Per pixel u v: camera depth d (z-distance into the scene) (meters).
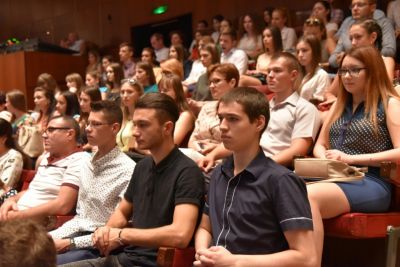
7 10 9.20
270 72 2.23
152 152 1.71
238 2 6.06
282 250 1.36
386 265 1.68
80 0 7.97
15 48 6.63
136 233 1.60
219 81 2.64
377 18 3.20
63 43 7.64
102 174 2.00
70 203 2.19
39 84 4.80
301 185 1.35
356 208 1.67
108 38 7.68
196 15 6.55
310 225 1.30
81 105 3.40
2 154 2.97
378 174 1.79
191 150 2.21
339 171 1.68
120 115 2.04
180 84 2.79
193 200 1.60
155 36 5.82
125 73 5.53
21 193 2.53
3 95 4.46
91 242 1.83
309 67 2.94
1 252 0.67
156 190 1.69
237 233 1.39
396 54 3.48
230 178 1.45
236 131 1.40
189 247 1.60
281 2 5.61
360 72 1.84
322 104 2.46
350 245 2.16
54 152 2.42
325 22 4.41
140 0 7.19
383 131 1.81
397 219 1.72
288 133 2.19
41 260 0.69
